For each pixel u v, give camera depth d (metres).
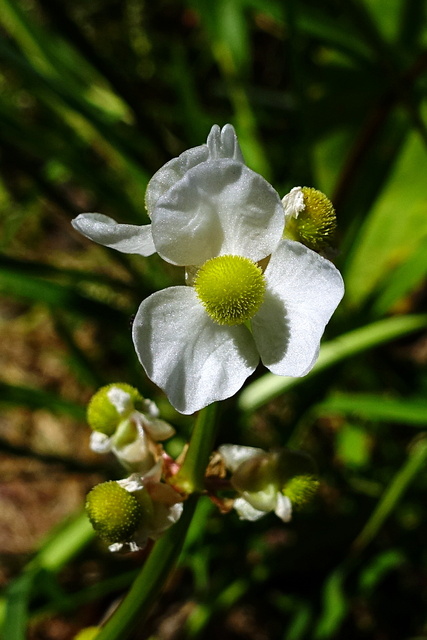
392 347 0.43
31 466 0.42
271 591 0.33
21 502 0.41
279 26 0.47
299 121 0.34
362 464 0.35
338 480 0.34
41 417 0.44
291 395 0.37
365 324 0.32
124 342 0.35
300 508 0.19
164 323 0.17
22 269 0.31
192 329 0.17
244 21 0.39
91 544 0.28
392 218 0.39
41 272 0.32
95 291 0.43
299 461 0.18
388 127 0.38
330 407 0.28
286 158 0.38
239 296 0.17
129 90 0.37
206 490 0.19
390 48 0.36
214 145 0.17
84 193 0.50
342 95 0.40
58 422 0.43
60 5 0.35
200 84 0.49
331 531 0.31
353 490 0.33
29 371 0.46
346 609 0.29
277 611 0.35
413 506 0.32
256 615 0.35
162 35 0.52
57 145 0.35
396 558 0.30
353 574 0.30
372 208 0.34
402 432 0.36
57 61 0.38
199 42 0.50
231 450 0.19
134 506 0.18
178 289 0.17
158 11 0.51
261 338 0.17
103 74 0.36
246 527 0.30
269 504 0.18
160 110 0.44
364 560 0.31
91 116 0.33
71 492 0.42
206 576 0.30
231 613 0.35
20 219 0.43
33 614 0.26
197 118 0.37
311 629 0.29
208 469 0.19
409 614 0.33
